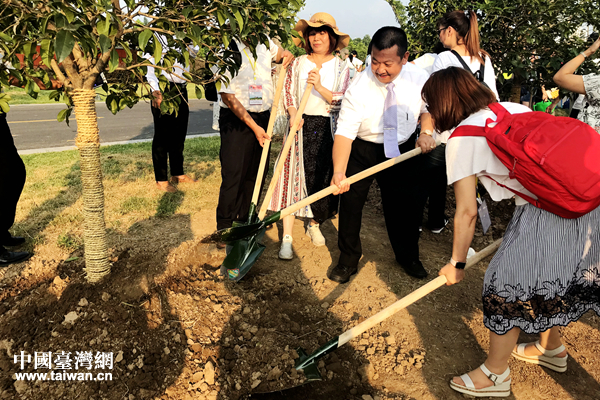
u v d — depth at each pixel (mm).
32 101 17453
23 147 8203
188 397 2148
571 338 2625
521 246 1918
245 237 2689
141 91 2592
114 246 3350
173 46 2480
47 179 5176
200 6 2096
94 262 2641
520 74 4129
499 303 1981
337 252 3756
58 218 3953
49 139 9242
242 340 2523
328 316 2824
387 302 2994
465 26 3178
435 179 3414
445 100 1941
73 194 4629
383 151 3010
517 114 1853
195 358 2373
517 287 1937
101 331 2395
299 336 2600
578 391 2230
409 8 4613
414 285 3221
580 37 4367
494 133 1788
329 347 2203
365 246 3875
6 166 3041
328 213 3730
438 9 4344
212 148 7297
